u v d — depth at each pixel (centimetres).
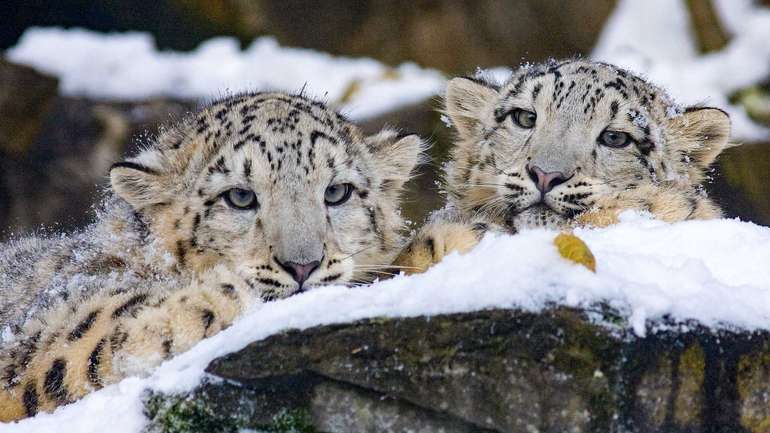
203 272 1085
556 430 812
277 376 840
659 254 959
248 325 887
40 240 1424
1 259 1360
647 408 823
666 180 1405
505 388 816
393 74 2473
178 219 1191
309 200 1161
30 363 1003
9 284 1272
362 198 1242
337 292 902
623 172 1359
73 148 2302
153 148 1298
